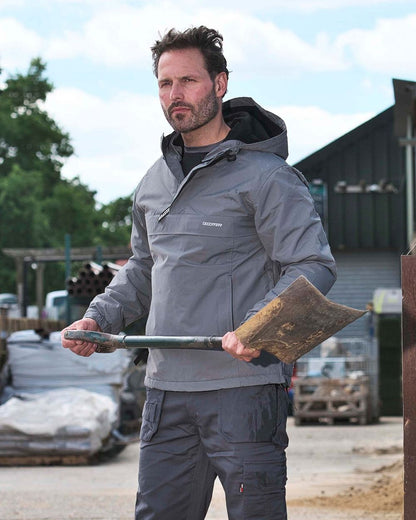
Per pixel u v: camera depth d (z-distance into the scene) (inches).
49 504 325.7
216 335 143.6
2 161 2463.1
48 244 2140.7
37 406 465.4
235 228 144.0
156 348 146.0
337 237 1088.2
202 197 145.2
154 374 147.1
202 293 144.2
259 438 140.6
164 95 146.7
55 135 2524.6
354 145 1085.1
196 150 149.4
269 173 142.8
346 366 740.7
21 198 2119.8
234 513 141.8
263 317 125.8
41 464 455.8
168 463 147.1
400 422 730.2
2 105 2503.7
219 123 148.9
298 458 475.8
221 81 147.8
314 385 719.1
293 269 139.2
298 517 292.0
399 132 805.2
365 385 711.7
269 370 141.5
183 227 145.4
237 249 144.2
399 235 1079.6
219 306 143.7
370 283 1087.0
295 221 141.2
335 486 366.9
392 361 773.9
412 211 786.2
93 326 154.1
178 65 144.7
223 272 144.0
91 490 363.3
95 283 693.9
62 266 2140.7
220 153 142.9
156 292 147.7
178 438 146.5
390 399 777.6
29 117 2492.6
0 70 2625.5
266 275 145.5
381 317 775.7
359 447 527.5
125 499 337.4
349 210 1090.7
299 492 350.6
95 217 2783.0
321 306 124.0
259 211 142.5
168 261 146.0
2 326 534.3
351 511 302.5
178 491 147.4
